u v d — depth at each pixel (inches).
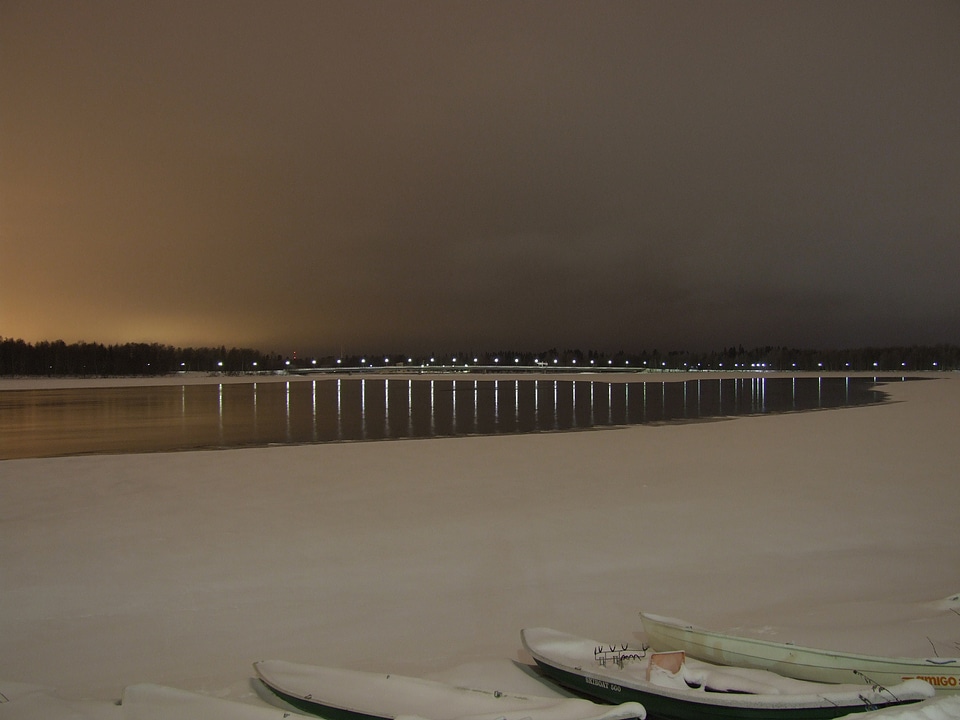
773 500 384.8
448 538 307.4
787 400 1878.7
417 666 181.3
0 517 345.1
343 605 227.9
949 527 323.3
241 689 168.6
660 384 3489.2
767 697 142.9
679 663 164.7
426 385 3841.0
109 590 241.4
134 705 155.6
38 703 157.5
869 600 225.5
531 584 248.1
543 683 171.5
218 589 243.0
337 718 152.5
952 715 128.9
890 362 5846.5
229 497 394.9
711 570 262.7
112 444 938.7
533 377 4785.9
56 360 5260.8
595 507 368.8
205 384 4544.8
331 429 1175.0
